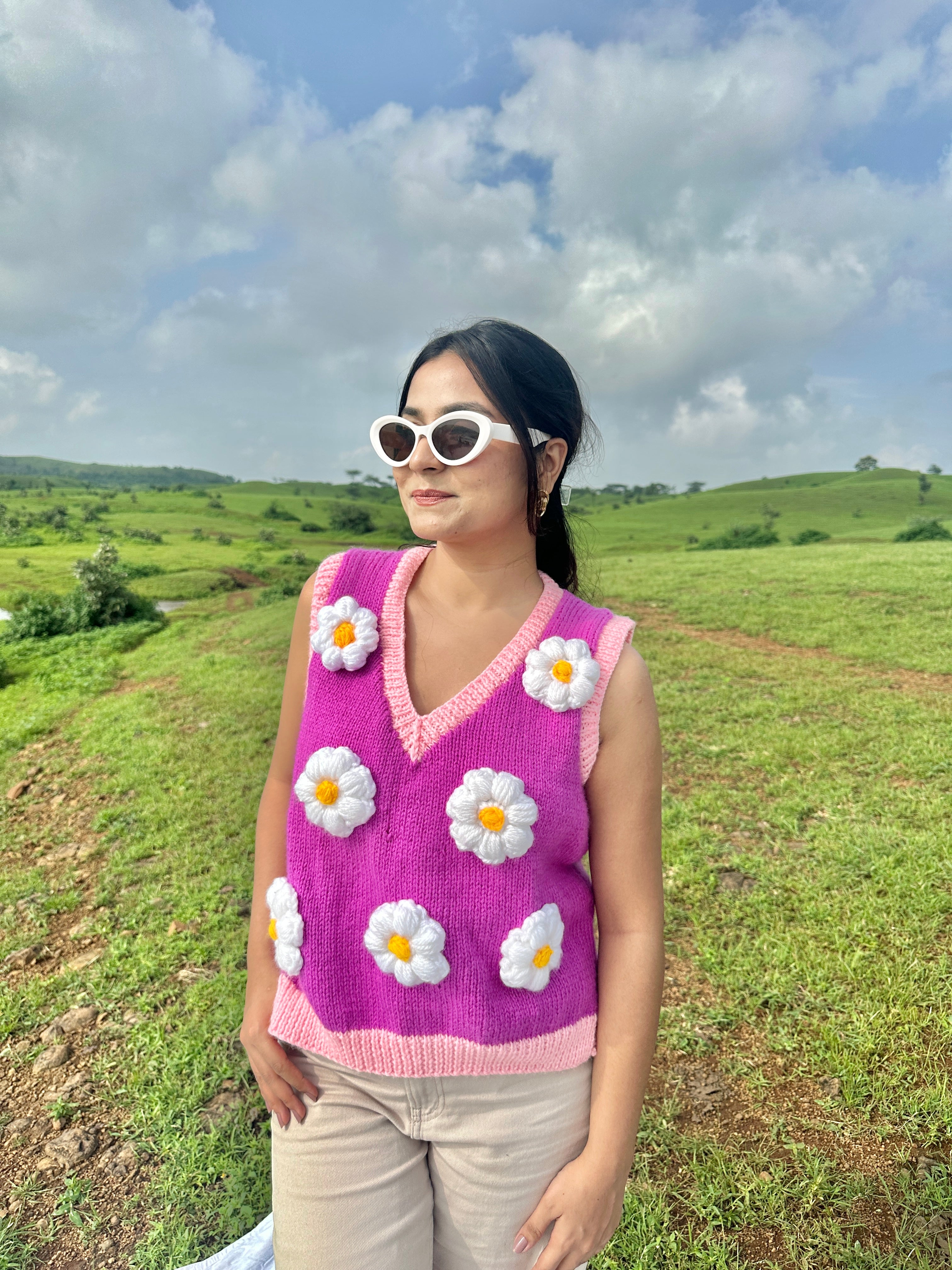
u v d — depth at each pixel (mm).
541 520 1226
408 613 1149
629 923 1112
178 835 5566
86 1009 3414
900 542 41031
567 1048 1089
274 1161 1165
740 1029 2990
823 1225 2160
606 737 1065
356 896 1089
